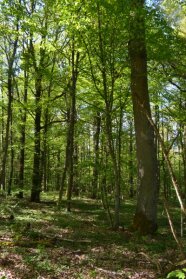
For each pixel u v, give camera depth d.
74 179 32.72
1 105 27.64
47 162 40.22
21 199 26.20
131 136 30.30
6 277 8.59
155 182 16.31
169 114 22.34
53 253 11.03
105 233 14.98
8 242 11.59
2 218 16.30
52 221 17.00
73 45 19.41
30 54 23.88
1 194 23.67
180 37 17.31
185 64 19.42
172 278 7.80
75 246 12.34
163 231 17.12
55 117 34.41
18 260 9.95
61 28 21.44
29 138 28.52
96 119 31.69
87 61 19.39
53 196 33.06
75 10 14.34
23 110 26.88
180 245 5.14
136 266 10.43
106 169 23.03
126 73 18.97
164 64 19.41
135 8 14.30
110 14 14.43
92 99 22.31
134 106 16.39
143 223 15.95
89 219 19.25
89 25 14.89
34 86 28.19
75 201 29.27
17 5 17.69
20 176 27.31
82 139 29.66
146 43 15.72
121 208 26.42
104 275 9.41
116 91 20.33
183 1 18.12
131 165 28.19
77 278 9.02
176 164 40.44
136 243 13.40
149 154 16.30
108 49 15.81
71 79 22.17
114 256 11.34
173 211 27.03
